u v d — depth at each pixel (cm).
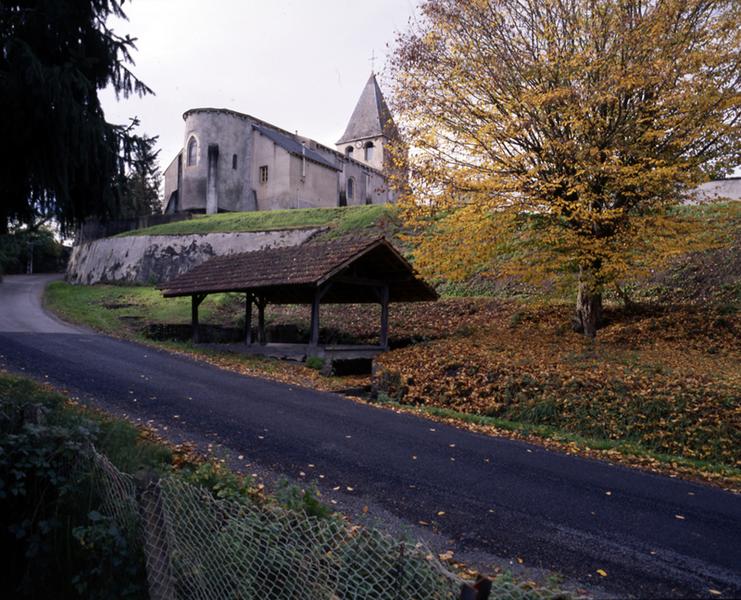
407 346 1730
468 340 1603
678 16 1299
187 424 826
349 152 6056
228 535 343
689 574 445
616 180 1282
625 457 831
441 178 1420
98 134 757
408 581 285
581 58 1275
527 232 1540
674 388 1002
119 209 878
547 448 852
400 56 1473
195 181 4478
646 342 1464
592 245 1334
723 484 729
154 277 3466
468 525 525
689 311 1622
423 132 1473
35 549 434
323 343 2048
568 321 1755
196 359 1498
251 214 3825
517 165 1396
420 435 862
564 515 564
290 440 781
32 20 730
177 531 378
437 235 1528
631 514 579
